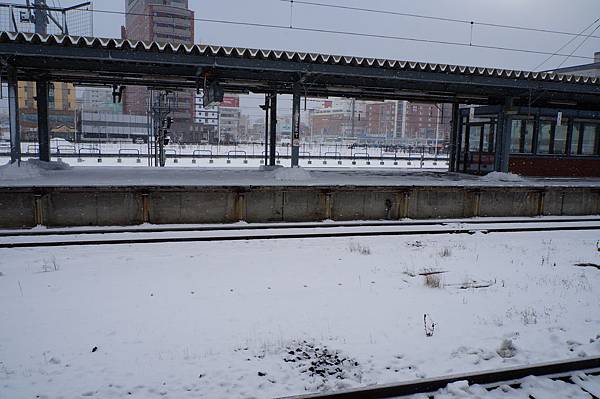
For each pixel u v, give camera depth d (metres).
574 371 5.68
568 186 18.55
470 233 14.70
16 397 4.86
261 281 9.11
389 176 21.06
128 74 17.62
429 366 5.74
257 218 15.23
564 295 8.80
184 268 9.84
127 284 8.73
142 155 43.00
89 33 19.75
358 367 5.67
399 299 8.29
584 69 34.91
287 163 41.09
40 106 19.59
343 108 135.88
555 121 22.52
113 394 4.96
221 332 6.64
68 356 5.84
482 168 23.30
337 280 9.32
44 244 11.41
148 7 96.81
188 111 100.81
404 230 14.40
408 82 19.05
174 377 5.33
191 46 14.15
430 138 117.88
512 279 9.79
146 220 14.20
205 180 15.95
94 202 13.84
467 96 21.42
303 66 15.43
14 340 6.28
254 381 5.28
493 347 6.32
